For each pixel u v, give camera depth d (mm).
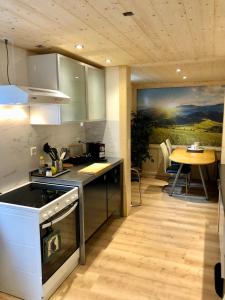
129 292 2338
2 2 1560
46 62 2697
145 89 6328
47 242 2170
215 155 5461
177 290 2359
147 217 3963
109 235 3391
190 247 3086
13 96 2113
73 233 2617
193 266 2713
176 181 5469
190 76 5090
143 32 2174
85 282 2475
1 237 2230
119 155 3938
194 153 5309
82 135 4016
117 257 2887
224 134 3654
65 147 3551
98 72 3629
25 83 2760
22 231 2135
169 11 1727
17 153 2670
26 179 2805
